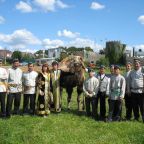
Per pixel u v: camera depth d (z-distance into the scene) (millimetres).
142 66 14227
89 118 14141
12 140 10617
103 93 14180
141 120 13961
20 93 14250
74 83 15633
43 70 14500
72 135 11398
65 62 15867
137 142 10641
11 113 14742
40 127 12312
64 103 18359
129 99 14062
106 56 91812
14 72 14102
